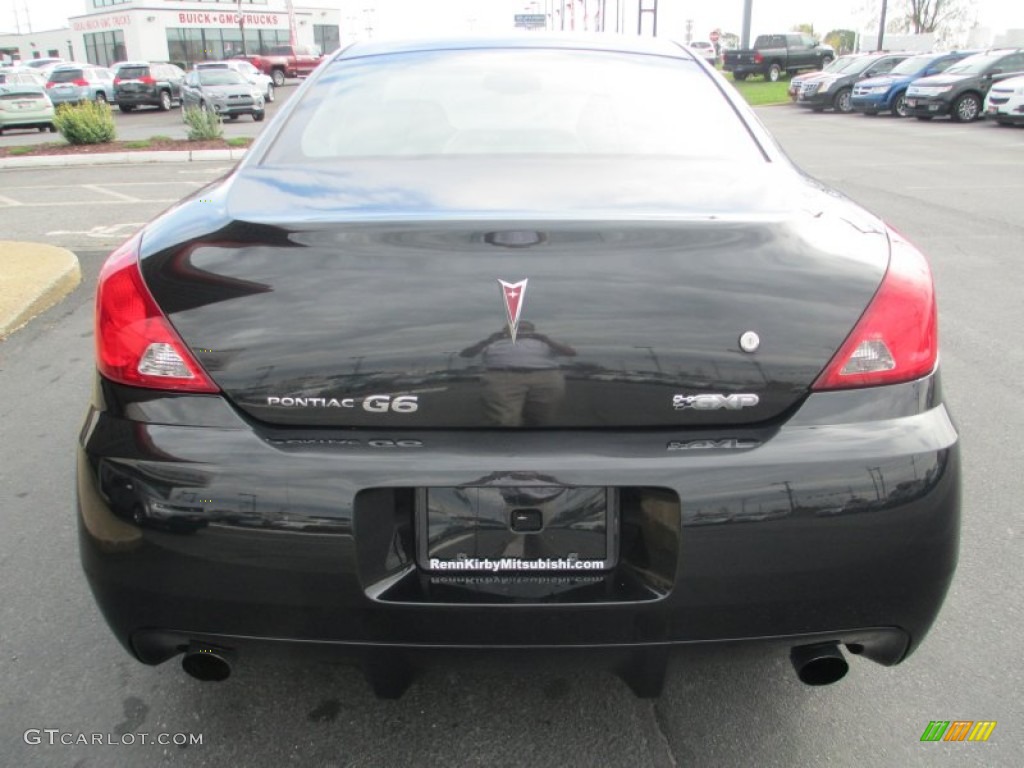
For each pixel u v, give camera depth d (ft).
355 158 7.70
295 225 5.92
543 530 5.75
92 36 207.51
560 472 5.63
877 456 5.74
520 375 5.67
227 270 5.87
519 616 5.73
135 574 5.85
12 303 19.38
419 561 5.84
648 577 5.79
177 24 191.93
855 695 7.70
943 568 6.00
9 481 11.80
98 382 6.15
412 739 7.22
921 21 170.91
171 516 5.69
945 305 20.06
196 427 5.78
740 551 5.65
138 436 5.83
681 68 9.38
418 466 5.63
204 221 6.37
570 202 6.34
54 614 8.93
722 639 5.86
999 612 8.83
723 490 5.61
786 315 5.79
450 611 5.72
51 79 108.58
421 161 7.52
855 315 5.87
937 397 6.15
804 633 5.90
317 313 5.74
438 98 8.67
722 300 5.75
